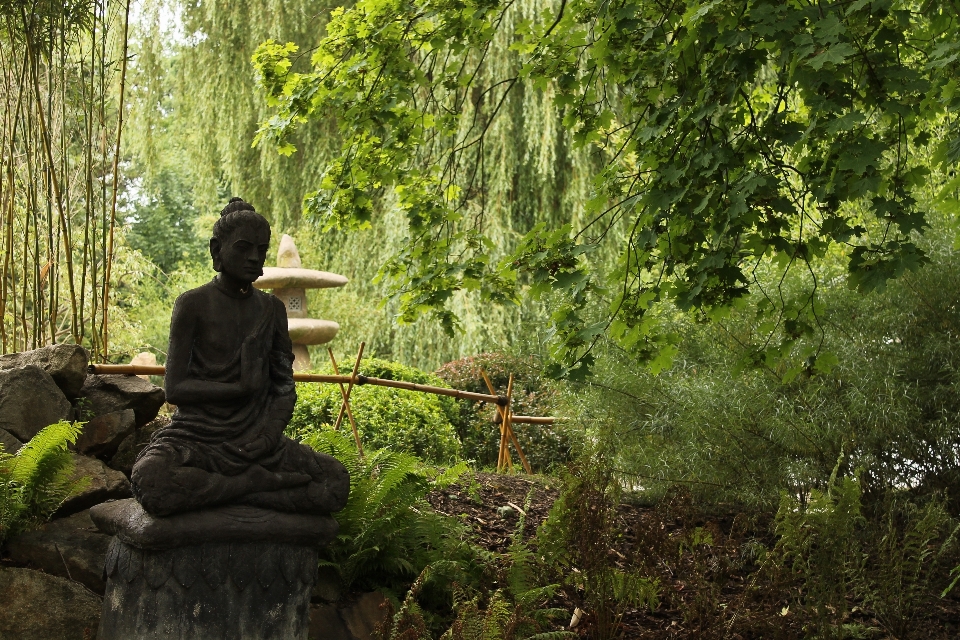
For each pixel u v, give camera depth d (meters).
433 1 6.04
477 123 14.23
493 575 5.23
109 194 15.05
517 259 5.07
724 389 6.63
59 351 5.26
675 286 4.95
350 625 4.75
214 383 4.17
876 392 6.40
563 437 10.73
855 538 6.23
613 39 5.02
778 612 5.11
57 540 4.59
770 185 4.50
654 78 5.16
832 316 6.82
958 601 6.06
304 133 15.85
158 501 3.95
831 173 4.52
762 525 6.89
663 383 6.89
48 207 5.97
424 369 14.53
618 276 5.09
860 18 4.13
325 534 4.29
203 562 4.04
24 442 4.94
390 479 4.98
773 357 5.29
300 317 12.52
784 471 6.51
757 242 4.89
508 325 14.02
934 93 4.81
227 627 4.06
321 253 16.02
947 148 4.62
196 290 4.26
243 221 4.23
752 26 4.10
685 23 4.46
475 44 6.27
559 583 5.30
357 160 6.36
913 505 6.10
